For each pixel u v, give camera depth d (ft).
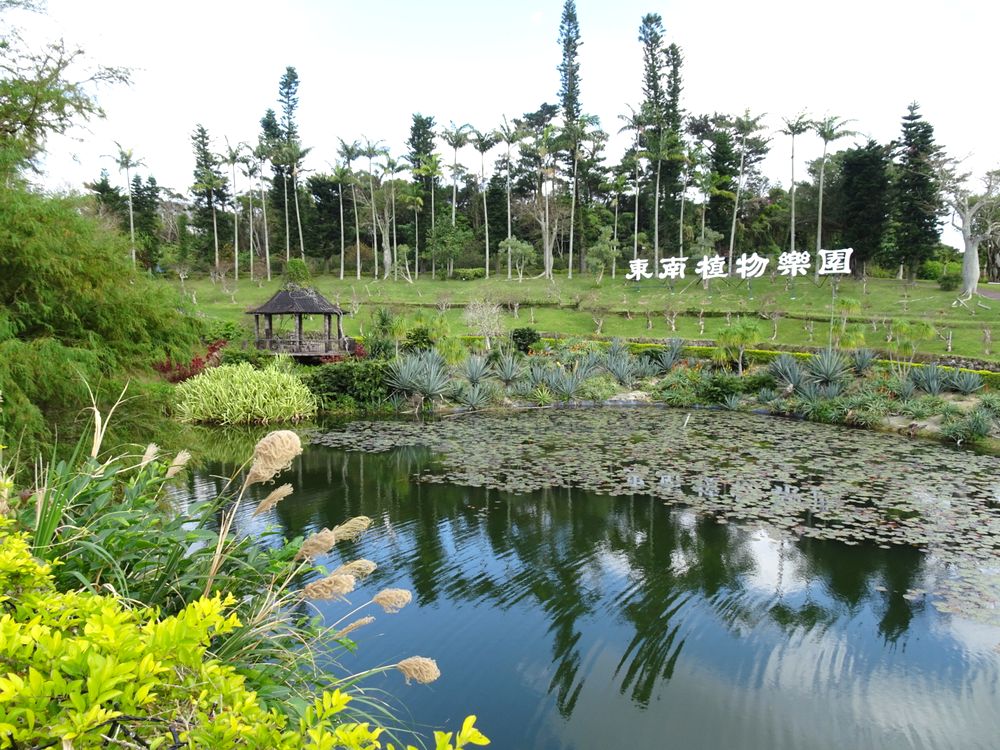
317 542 7.58
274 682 6.97
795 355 68.90
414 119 157.07
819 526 23.63
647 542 22.03
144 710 3.84
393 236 150.30
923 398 48.67
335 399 54.13
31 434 14.20
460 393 56.03
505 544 21.86
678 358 72.54
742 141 123.03
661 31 132.77
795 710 12.78
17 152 17.10
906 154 105.29
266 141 140.15
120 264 18.02
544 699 13.12
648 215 152.05
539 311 110.52
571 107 146.72
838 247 119.34
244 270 147.13
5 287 16.16
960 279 105.50
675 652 14.99
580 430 45.24
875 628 16.12
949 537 22.41
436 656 14.69
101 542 7.34
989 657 14.75
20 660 3.42
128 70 21.35
